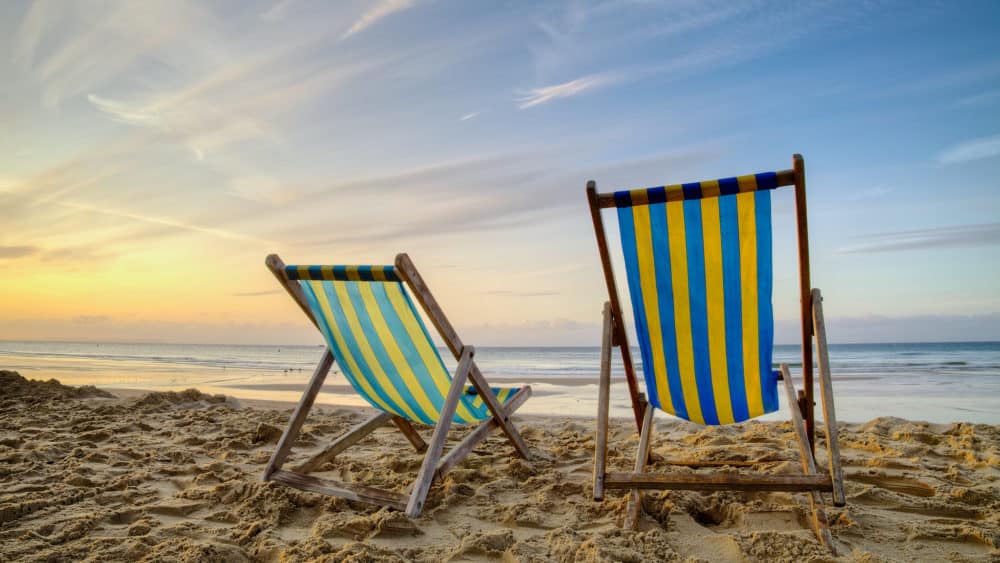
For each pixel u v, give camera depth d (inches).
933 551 88.8
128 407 254.2
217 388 440.5
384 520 99.1
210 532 98.2
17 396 289.0
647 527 101.3
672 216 90.9
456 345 113.9
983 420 244.4
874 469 133.2
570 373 724.7
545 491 121.9
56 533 96.8
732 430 199.0
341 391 410.6
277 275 115.0
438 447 109.9
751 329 95.5
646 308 99.8
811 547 87.3
